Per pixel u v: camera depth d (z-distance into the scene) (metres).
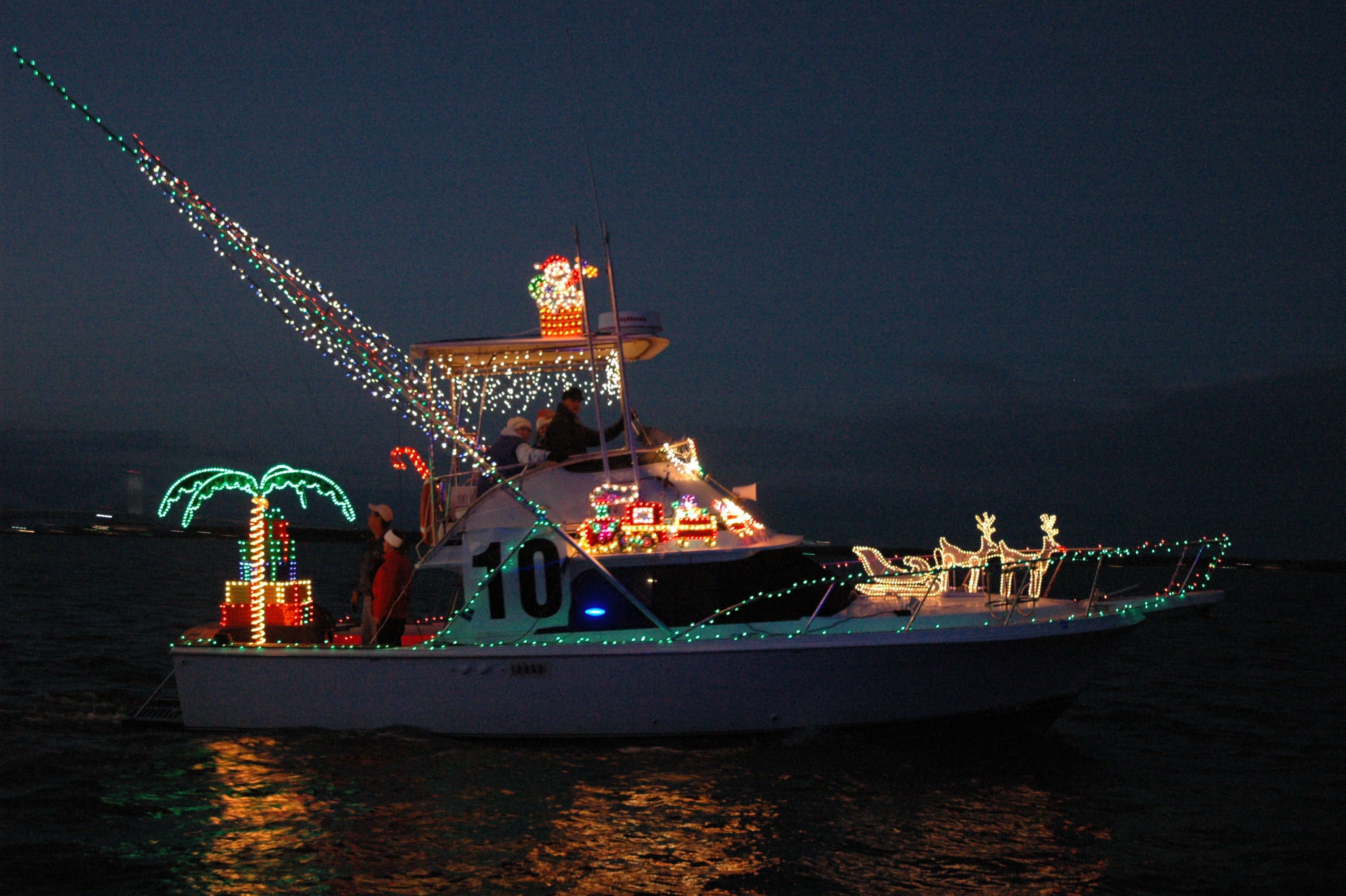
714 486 10.74
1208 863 7.62
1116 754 10.70
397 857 7.36
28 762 9.30
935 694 9.79
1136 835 8.16
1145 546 10.77
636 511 9.80
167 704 10.70
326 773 9.04
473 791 8.65
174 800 8.42
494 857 7.37
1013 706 9.98
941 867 7.39
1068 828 8.26
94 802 8.35
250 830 7.82
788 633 9.69
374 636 10.09
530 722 9.70
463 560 9.93
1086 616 9.85
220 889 6.80
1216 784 9.65
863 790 8.88
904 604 10.48
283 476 10.40
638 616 9.80
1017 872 7.35
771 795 8.67
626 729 9.67
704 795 8.62
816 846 7.68
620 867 7.23
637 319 10.51
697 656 9.45
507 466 10.42
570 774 9.05
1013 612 10.02
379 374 10.55
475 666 9.63
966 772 9.53
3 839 7.55
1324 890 7.16
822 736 9.84
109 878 6.94
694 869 7.23
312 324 10.23
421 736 9.86
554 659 9.53
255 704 10.02
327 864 7.21
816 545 11.10
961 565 10.43
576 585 9.84
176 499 9.91
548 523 9.81
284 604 10.38
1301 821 8.59
